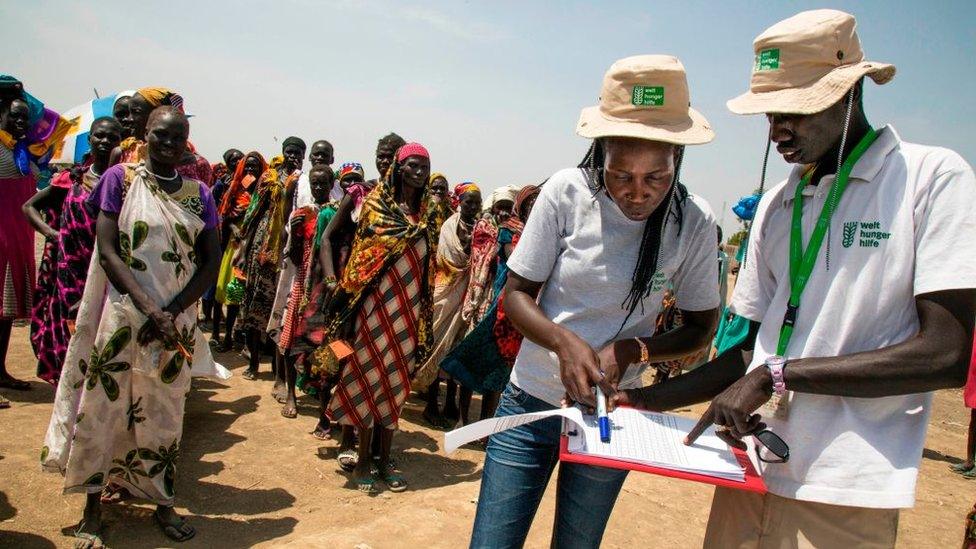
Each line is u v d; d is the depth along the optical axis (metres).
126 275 3.23
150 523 3.72
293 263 5.96
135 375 3.34
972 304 1.58
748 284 2.09
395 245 4.27
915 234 1.68
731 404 1.76
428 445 5.65
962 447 7.16
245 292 6.75
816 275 1.82
